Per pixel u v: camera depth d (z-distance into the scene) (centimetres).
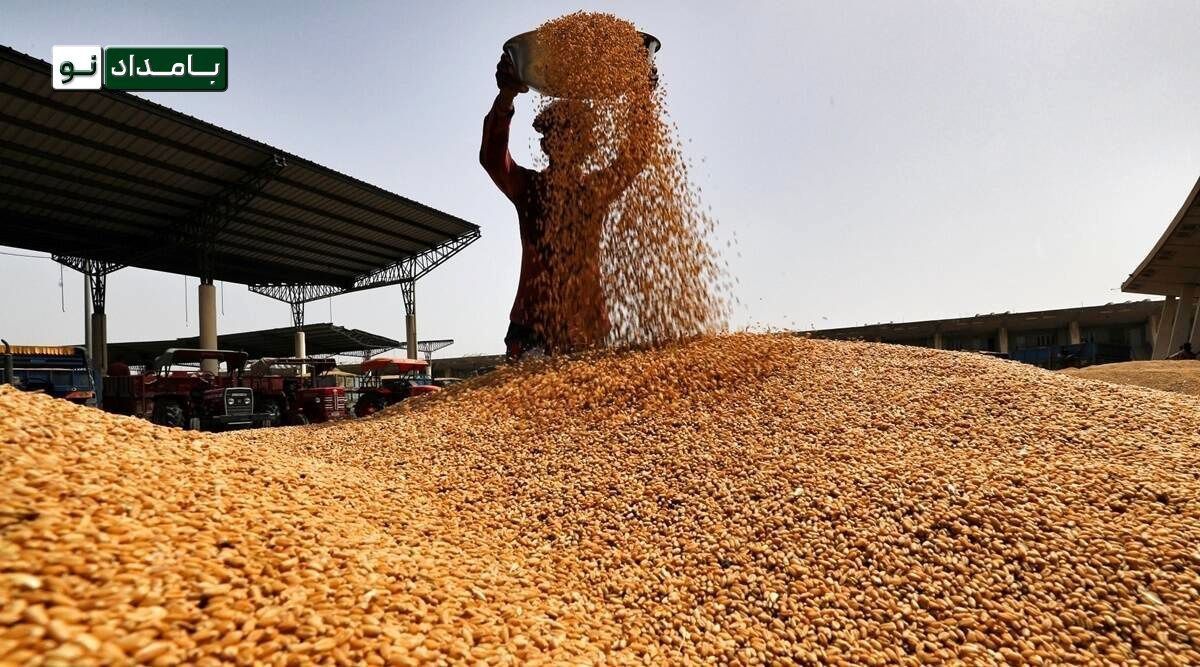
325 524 293
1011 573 290
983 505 338
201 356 1340
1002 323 3681
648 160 768
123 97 1636
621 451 487
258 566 224
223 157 2036
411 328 3338
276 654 182
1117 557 289
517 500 421
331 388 1445
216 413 1310
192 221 2428
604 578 319
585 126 786
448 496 430
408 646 206
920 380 579
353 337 4103
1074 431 441
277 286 3809
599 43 772
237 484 307
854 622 274
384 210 2642
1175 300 3444
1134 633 251
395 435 614
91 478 243
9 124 1684
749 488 393
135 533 212
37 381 1146
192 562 209
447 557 310
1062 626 259
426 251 3253
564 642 244
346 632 201
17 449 245
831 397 547
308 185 2312
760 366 638
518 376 736
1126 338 3853
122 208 2286
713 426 509
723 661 256
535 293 872
